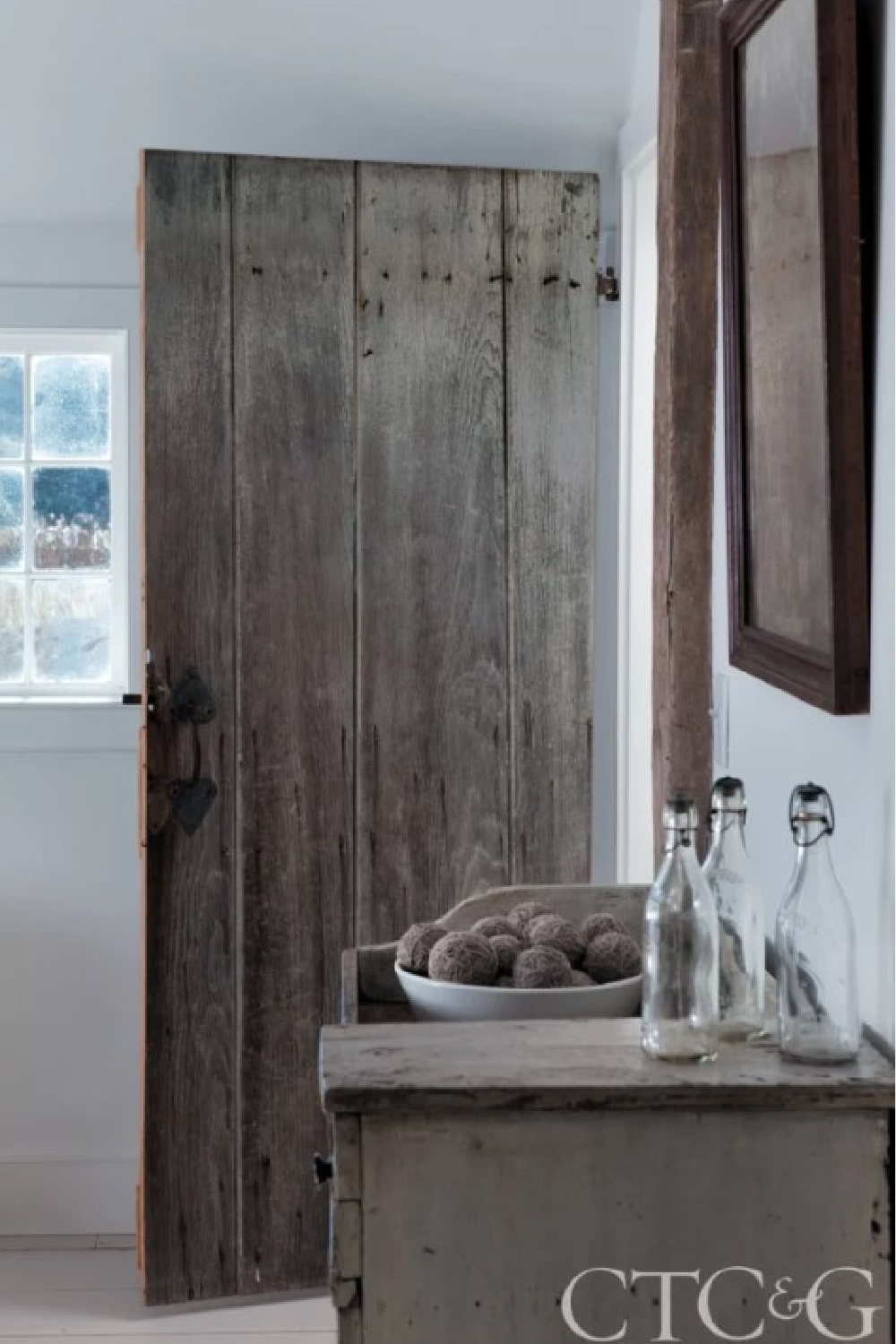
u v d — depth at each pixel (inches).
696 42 87.3
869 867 59.9
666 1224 54.0
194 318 120.6
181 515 121.0
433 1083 53.5
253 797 122.6
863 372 59.6
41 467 142.0
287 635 122.3
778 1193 54.0
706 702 89.8
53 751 138.0
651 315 127.1
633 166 124.6
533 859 125.9
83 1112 140.3
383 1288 53.7
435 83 126.2
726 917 61.5
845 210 58.6
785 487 68.7
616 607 130.1
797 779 71.1
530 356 124.0
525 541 124.6
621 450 128.9
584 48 123.9
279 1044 123.9
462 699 124.5
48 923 139.5
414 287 122.6
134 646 140.8
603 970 69.4
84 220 135.9
